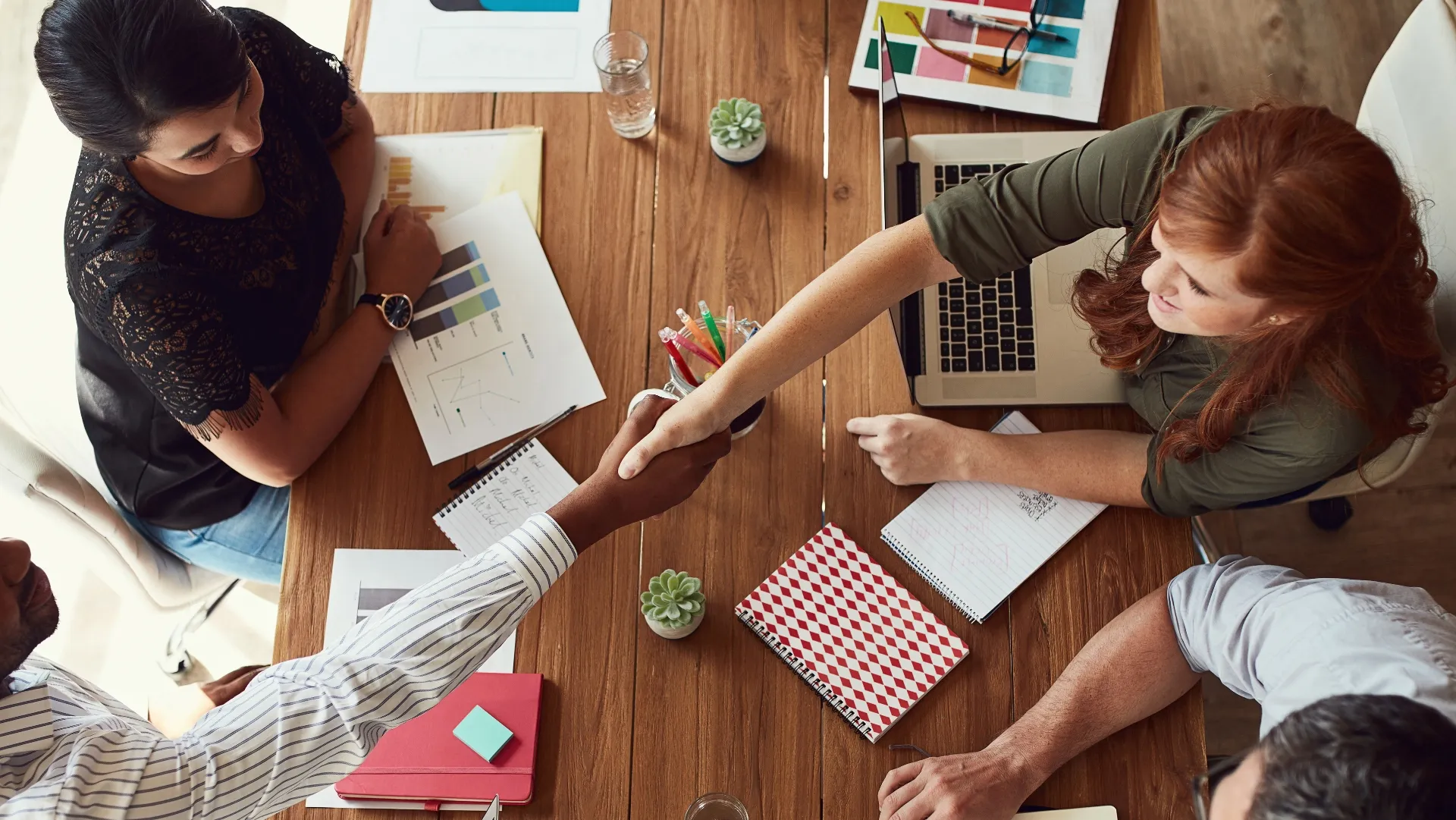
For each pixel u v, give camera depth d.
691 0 1.42
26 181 2.17
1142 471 1.14
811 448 1.22
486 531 1.20
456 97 1.40
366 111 1.38
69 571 1.95
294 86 1.30
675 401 1.11
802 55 1.39
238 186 1.22
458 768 1.09
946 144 1.31
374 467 1.24
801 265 1.30
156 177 1.15
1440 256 1.16
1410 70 1.24
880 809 1.07
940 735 1.10
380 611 0.99
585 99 1.39
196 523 1.44
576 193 1.35
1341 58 2.19
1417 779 0.57
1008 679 1.12
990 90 1.34
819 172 1.34
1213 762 1.47
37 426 1.37
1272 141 0.76
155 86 0.95
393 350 1.28
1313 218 0.74
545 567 1.00
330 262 1.35
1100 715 1.07
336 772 1.00
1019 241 1.02
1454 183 1.15
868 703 1.10
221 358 1.15
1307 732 0.61
